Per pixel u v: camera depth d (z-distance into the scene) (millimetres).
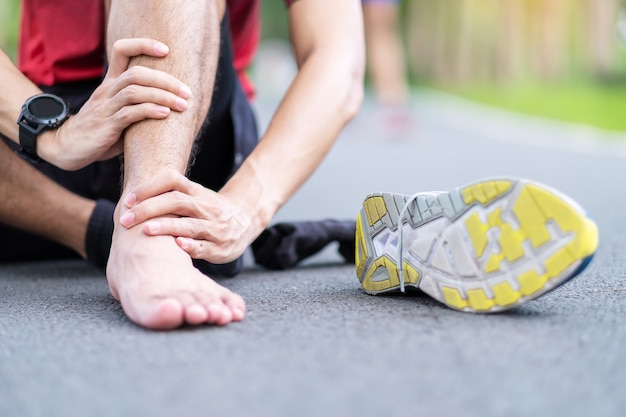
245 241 1317
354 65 1557
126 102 1224
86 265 1911
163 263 1138
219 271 1556
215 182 1664
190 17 1271
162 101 1213
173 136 1225
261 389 837
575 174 4098
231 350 979
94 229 1627
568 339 1020
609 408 777
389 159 5180
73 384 873
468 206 1135
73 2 1667
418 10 14617
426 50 14586
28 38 1827
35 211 1630
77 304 1340
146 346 1007
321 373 885
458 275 1166
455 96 11953
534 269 1079
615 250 1943
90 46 1694
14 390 861
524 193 1068
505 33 13516
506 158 5082
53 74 1750
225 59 1505
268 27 16266
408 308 1221
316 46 1562
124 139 1257
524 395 812
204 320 1067
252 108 1813
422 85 14281
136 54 1245
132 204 1197
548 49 13078
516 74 13430
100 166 1695
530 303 1253
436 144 6348
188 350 983
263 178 1377
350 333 1054
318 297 1354
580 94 10398
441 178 4039
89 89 1753
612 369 897
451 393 818
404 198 1255
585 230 1035
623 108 8414
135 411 788
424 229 1216
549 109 9062
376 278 1343
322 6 1590
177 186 1209
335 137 1491
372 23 6730
